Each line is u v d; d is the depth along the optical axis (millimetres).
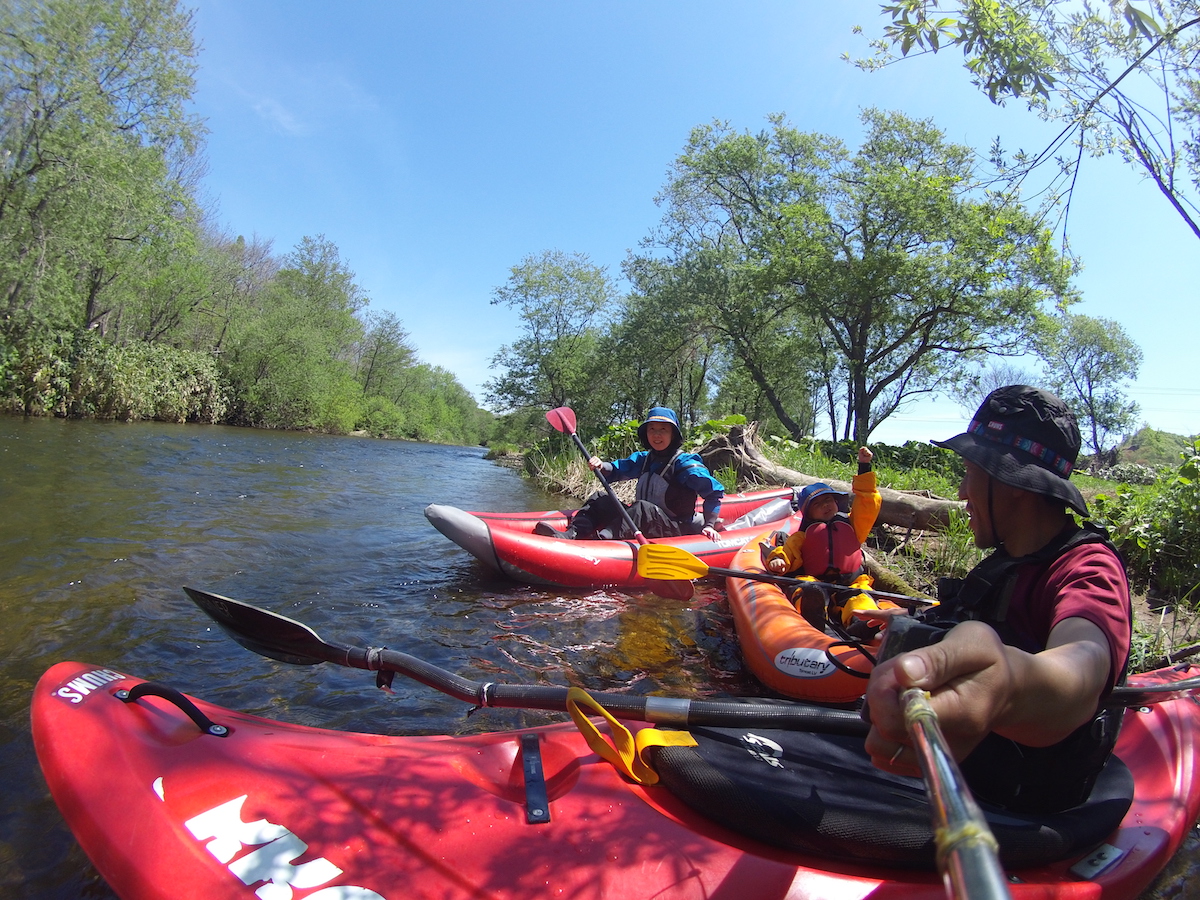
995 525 1458
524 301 31688
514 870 1341
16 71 14922
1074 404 47656
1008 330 20453
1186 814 1777
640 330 26484
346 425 30688
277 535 5719
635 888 1314
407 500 8703
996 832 1384
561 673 3363
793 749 1698
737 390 32875
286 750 1672
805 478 8344
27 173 15445
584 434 22969
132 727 1732
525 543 4906
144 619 3502
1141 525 4973
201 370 23156
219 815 1459
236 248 34656
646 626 4180
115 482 7457
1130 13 2885
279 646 2312
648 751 1659
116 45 16359
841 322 23891
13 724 2400
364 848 1385
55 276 16188
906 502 6422
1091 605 1181
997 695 852
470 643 3666
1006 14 3230
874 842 1345
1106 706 1457
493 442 40031
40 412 16906
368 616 3986
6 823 1896
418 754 1729
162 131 18156
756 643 3475
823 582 3848
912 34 3443
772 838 1415
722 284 24406
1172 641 3943
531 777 1614
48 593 3756
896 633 1203
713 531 5598
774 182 25344
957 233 19000
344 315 38281
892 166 20781
